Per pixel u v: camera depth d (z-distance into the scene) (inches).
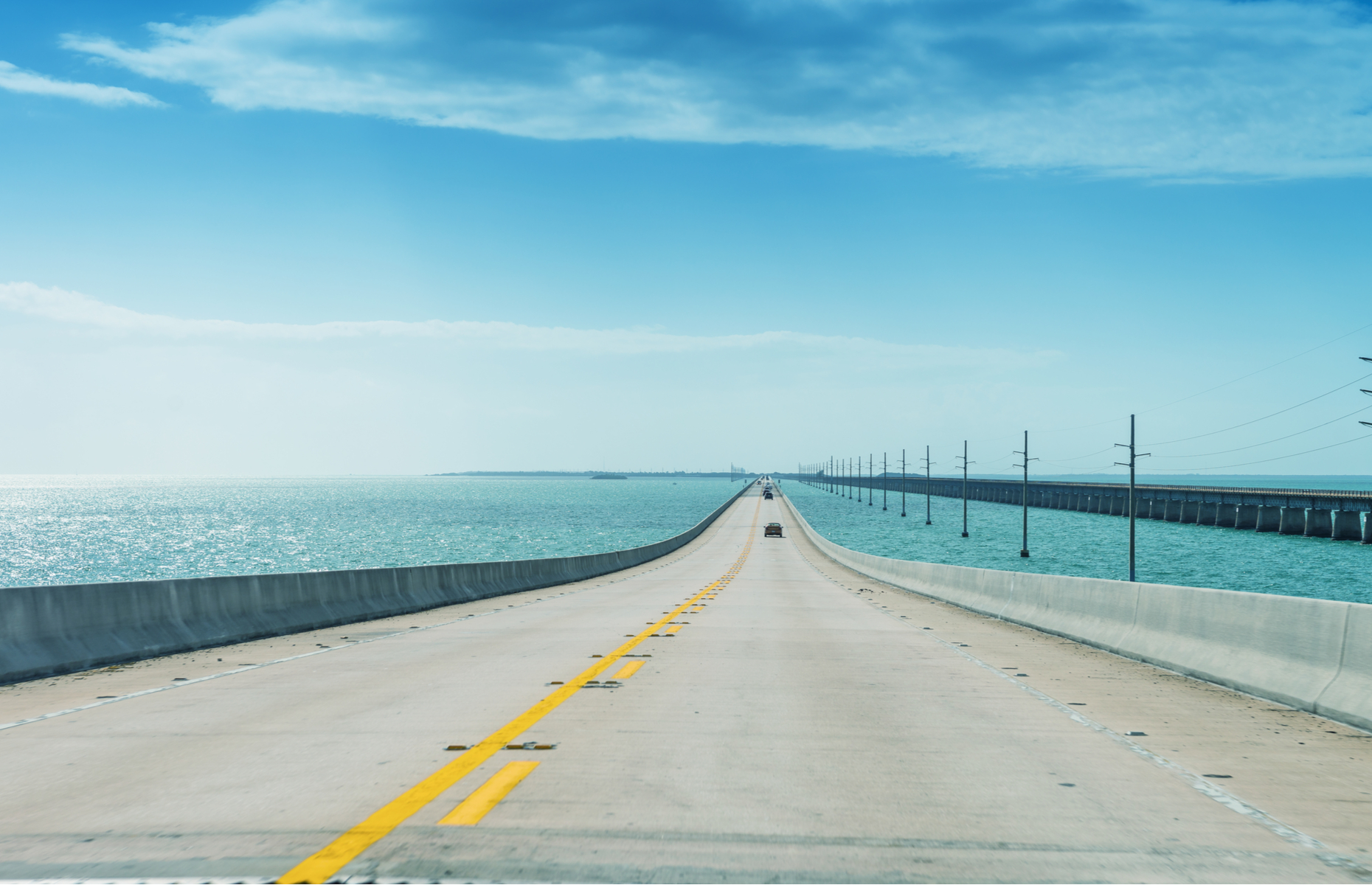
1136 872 205.9
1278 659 427.2
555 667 501.7
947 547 4215.1
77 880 197.5
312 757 298.4
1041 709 389.7
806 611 927.0
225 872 201.5
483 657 546.3
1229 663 458.6
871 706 392.5
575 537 4717.0
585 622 783.1
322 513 7416.3
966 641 656.4
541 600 1090.7
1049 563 3494.1
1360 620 379.2
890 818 240.7
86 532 5088.6
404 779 273.1
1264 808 253.1
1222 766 298.2
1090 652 596.1
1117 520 7145.7
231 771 281.4
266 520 6318.9
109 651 520.1
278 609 690.8
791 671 492.1
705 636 670.5
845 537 4835.1
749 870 204.2
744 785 268.8
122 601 542.6
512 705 388.5
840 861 210.4
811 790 264.5
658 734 334.0
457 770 282.8
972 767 292.5
